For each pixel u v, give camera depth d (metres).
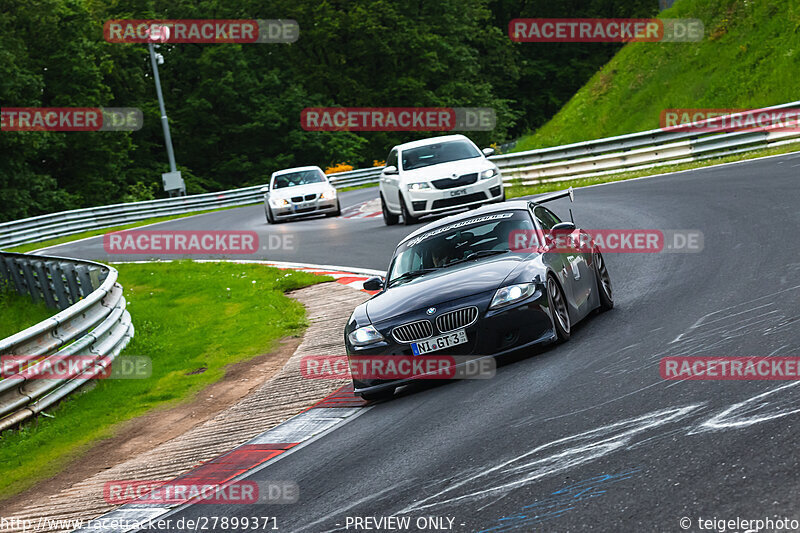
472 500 11.39
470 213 23.59
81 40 131.12
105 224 95.69
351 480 13.86
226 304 38.56
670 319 20.20
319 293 37.22
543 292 19.41
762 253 26.27
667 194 45.44
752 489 9.65
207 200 103.44
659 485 10.36
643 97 76.69
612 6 199.38
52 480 19.50
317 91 164.00
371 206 72.62
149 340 32.81
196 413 23.28
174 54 155.25
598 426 13.22
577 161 65.38
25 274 48.12
